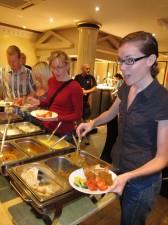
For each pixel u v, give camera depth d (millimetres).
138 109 970
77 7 3971
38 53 7090
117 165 1141
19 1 3871
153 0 3242
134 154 1026
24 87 2494
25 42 6879
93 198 999
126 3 3486
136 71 856
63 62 1692
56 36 6285
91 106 5215
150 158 985
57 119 1620
